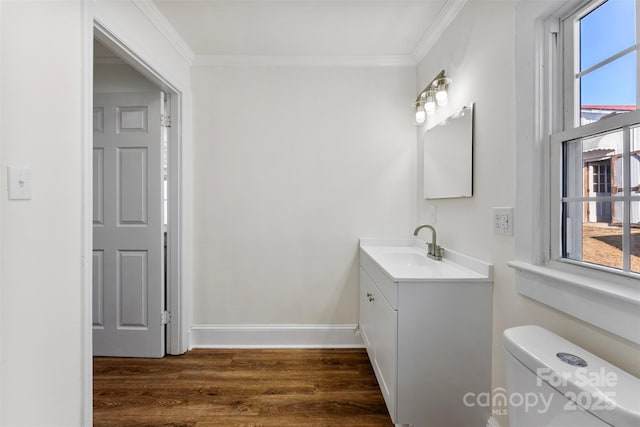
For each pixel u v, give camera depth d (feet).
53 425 3.69
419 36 6.98
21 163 3.27
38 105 3.46
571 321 3.25
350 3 5.85
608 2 3.04
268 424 5.16
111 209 7.30
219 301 7.98
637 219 2.78
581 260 3.36
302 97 7.95
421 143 7.70
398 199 8.05
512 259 4.20
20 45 3.25
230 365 7.02
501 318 4.42
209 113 7.89
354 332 7.98
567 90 3.52
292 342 7.97
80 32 4.03
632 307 2.56
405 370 4.57
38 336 3.50
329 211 8.01
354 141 7.98
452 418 4.59
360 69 7.96
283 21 6.41
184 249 7.59
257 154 7.95
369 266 6.65
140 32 5.62
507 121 4.28
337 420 5.24
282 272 8.02
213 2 5.81
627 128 2.83
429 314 4.57
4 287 3.13
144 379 6.45
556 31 3.59
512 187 4.19
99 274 7.34
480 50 4.95
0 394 3.12
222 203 7.95
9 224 3.17
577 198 3.36
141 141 7.23
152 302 7.32
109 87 7.29
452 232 5.96
